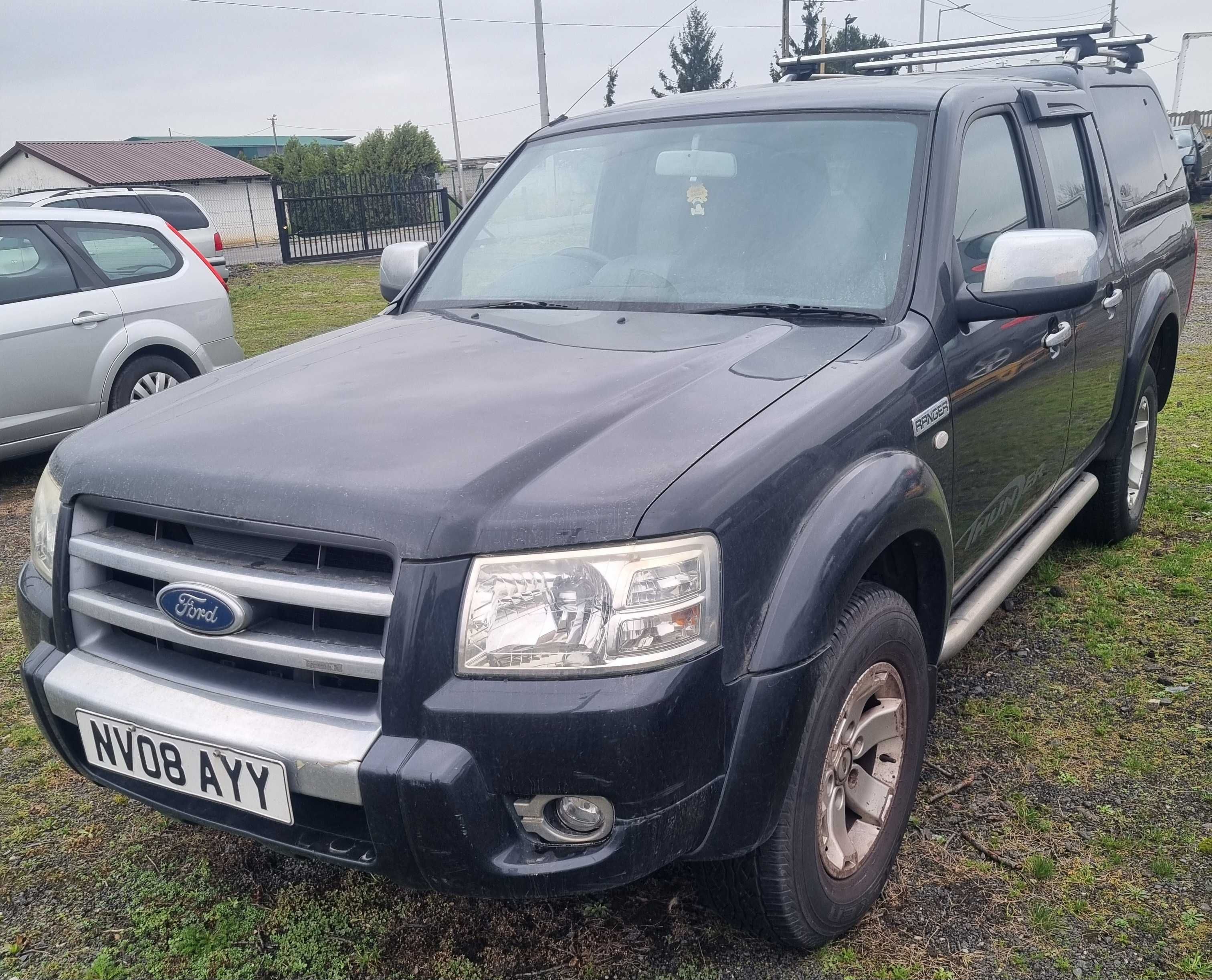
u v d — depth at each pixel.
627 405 2.10
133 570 2.03
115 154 41.34
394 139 48.66
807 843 2.05
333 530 1.81
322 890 2.54
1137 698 3.34
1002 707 3.30
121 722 2.03
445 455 1.91
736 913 2.15
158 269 6.92
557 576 1.74
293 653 1.84
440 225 25.69
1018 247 2.53
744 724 1.86
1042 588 4.21
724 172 3.01
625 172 3.17
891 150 2.83
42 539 2.30
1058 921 2.35
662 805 1.78
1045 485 3.46
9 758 3.22
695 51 54.16
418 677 1.76
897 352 2.41
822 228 2.79
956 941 2.30
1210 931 2.30
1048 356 3.16
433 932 2.38
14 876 2.62
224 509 1.92
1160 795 2.82
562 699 1.72
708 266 2.85
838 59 4.66
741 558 1.86
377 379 2.38
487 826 1.76
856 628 2.08
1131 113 4.53
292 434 2.07
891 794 2.37
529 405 2.12
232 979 2.25
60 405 6.29
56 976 2.27
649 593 1.75
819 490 2.04
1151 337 4.17
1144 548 4.61
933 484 2.33
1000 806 2.79
